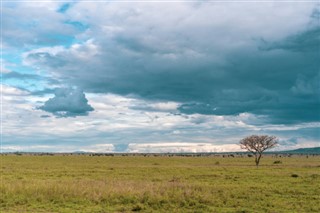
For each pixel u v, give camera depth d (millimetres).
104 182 33812
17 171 53031
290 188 32781
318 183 37219
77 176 45406
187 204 24516
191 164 84562
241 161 109062
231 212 22484
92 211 22562
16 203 24719
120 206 24094
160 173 51250
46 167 65500
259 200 26281
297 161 110438
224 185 34938
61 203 24641
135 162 96125
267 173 50719
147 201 25203
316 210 23016
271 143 79125
